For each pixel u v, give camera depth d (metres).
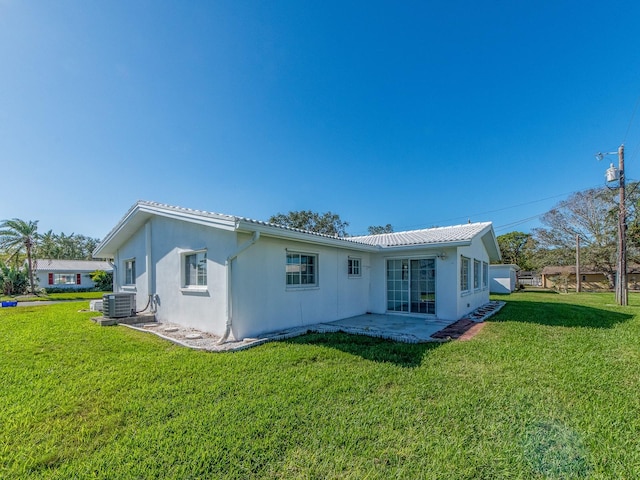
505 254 41.00
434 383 3.98
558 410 3.24
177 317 8.36
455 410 3.22
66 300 20.06
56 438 2.73
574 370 4.48
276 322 7.43
